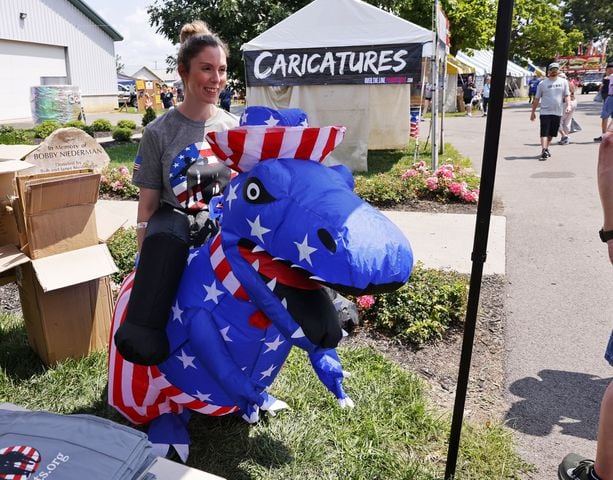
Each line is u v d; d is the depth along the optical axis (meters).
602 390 3.53
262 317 2.19
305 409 3.17
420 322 4.11
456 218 7.38
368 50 9.79
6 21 26.30
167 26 16.73
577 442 3.03
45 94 21.41
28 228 3.28
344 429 3.00
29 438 1.59
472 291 2.38
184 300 2.25
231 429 3.01
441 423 3.06
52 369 3.58
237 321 2.18
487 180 2.23
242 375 2.20
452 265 5.60
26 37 27.58
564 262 5.77
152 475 1.64
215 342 2.18
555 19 48.03
